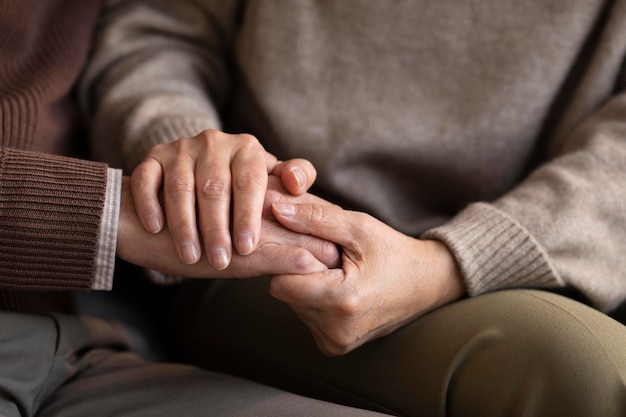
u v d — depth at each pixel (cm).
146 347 83
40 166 64
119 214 65
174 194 65
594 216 71
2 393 61
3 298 68
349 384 70
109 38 89
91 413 63
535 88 80
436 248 69
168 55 89
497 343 64
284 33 83
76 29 84
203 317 80
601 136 75
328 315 65
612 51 79
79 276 64
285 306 75
